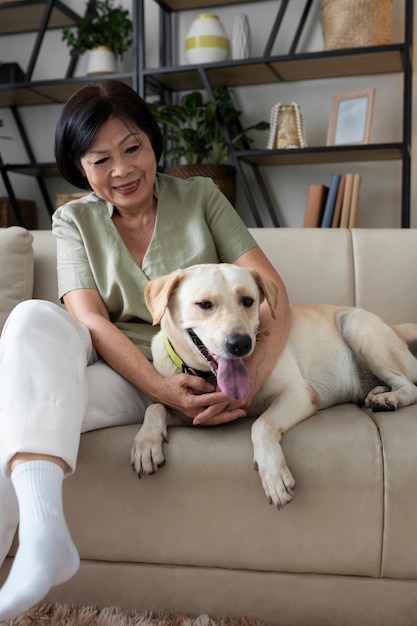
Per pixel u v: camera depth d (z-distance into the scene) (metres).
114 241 1.56
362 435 1.25
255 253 1.59
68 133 1.48
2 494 1.15
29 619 1.25
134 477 1.26
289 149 2.81
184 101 2.94
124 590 1.29
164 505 1.25
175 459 1.25
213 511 1.24
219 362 1.25
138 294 1.55
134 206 1.54
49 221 3.60
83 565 1.29
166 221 1.58
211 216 1.63
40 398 1.10
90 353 1.42
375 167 3.10
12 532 1.19
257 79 3.13
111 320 1.63
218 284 1.29
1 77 3.36
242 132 3.03
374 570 1.21
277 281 1.55
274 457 1.20
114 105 1.45
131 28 3.17
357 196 2.77
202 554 1.25
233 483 1.23
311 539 1.22
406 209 2.73
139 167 1.47
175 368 1.40
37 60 3.51
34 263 1.97
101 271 1.57
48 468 1.05
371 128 2.86
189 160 3.08
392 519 1.19
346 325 1.67
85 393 1.24
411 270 1.87
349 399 1.67
